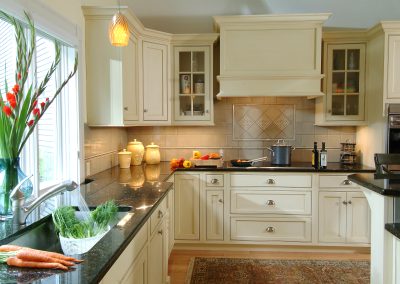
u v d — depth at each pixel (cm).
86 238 145
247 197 337
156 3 382
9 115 155
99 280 102
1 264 109
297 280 279
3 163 159
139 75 318
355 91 354
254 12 377
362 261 317
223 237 340
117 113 279
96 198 205
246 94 335
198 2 380
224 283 274
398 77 313
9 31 189
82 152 266
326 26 375
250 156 388
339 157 382
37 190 212
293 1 374
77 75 258
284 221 335
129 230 144
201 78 362
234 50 337
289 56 334
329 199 331
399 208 175
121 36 201
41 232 162
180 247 348
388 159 268
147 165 363
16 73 158
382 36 316
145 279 178
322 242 333
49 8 214
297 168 332
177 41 352
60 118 253
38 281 97
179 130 390
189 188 339
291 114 384
